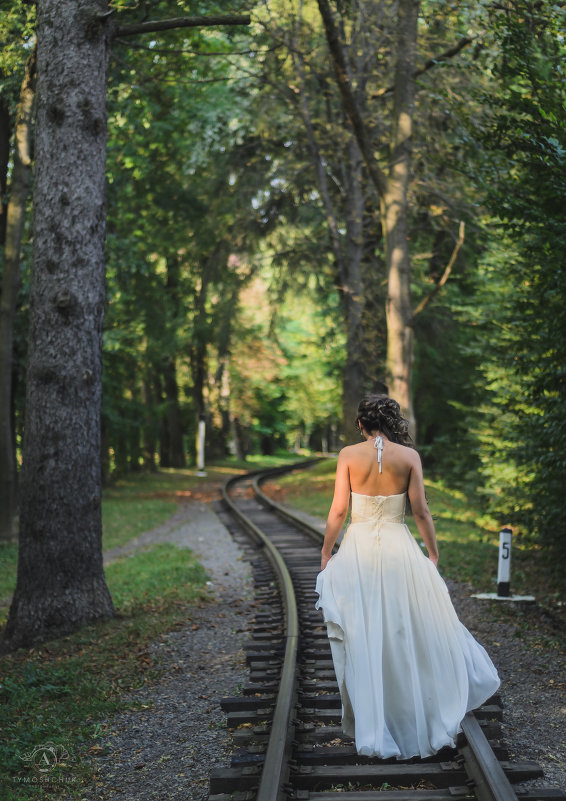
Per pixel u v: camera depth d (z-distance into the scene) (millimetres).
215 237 28391
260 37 18891
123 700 5711
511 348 10148
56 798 4133
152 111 18234
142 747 4789
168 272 33750
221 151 25250
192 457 55438
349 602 4207
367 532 4293
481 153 8289
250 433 65375
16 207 14680
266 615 8227
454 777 3990
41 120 8250
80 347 8281
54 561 8203
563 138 6773
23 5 11438
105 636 7758
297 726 4672
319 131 22047
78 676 6363
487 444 17938
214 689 5844
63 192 8164
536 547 12133
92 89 8234
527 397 10055
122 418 29703
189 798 4023
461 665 4203
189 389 48594
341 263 22750
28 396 8328
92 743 4902
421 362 28141
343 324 24688
